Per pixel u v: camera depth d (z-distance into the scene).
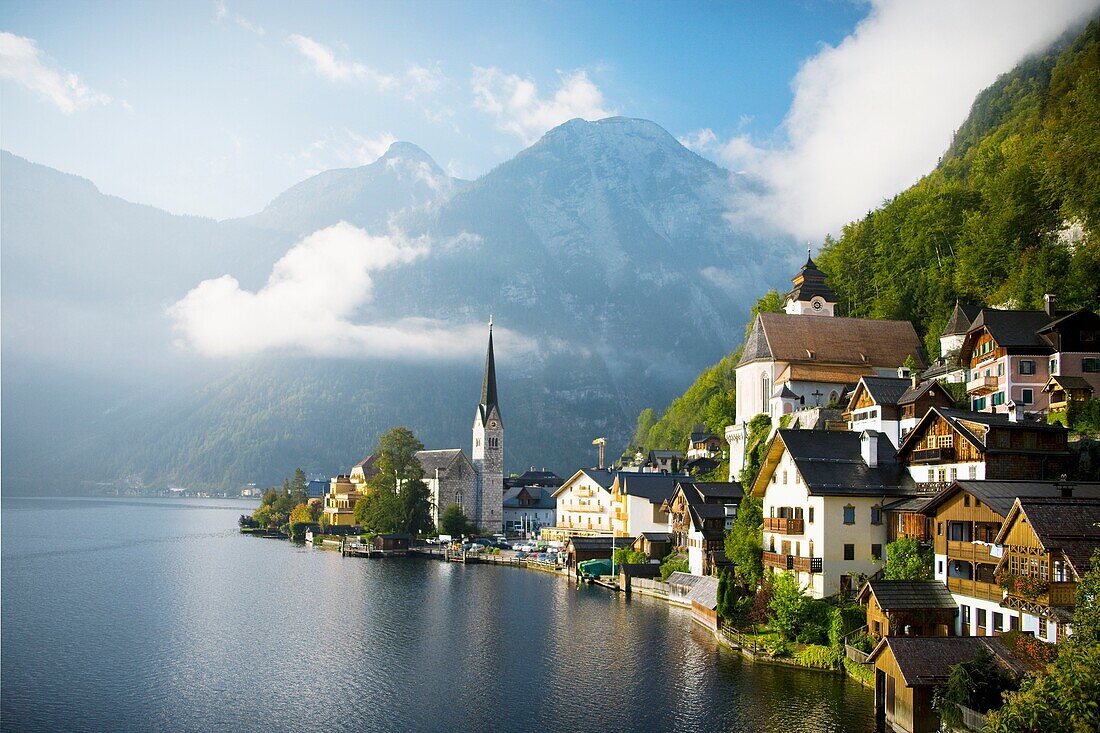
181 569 158.25
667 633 96.38
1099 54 165.12
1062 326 93.44
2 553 186.12
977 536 66.62
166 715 68.69
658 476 165.38
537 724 65.94
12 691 74.81
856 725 61.88
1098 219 122.69
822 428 110.56
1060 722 42.06
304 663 84.25
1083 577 48.91
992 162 164.25
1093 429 81.50
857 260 179.50
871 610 71.69
